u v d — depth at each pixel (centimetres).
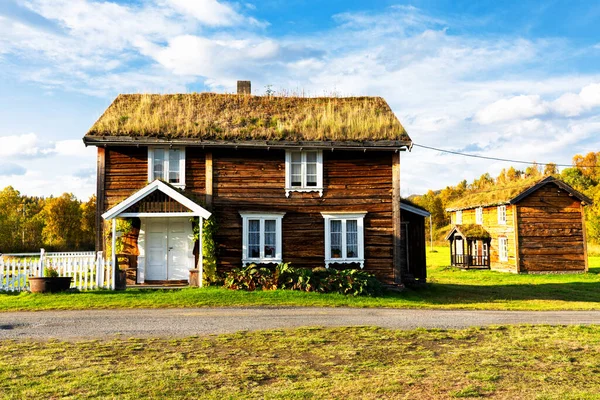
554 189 3472
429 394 707
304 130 2083
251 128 2080
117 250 1961
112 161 1991
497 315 1471
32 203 7594
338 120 2170
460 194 10619
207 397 687
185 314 1366
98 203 1964
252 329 1163
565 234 3447
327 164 2064
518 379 785
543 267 3412
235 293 1702
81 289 1741
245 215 1994
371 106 2359
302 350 959
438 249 6875
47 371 802
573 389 736
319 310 1479
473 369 837
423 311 1522
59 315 1337
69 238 6078
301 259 2012
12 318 1291
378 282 1888
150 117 2084
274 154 2050
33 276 1711
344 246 2025
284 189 2034
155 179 1931
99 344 998
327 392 711
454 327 1230
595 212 5766
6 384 734
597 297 2145
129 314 1359
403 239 2419
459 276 3275
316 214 2038
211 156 2008
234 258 1986
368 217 2048
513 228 3444
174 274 2012
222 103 2314
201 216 1833
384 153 2070
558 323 1330
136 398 680
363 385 743
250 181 2025
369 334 1116
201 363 856
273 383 753
